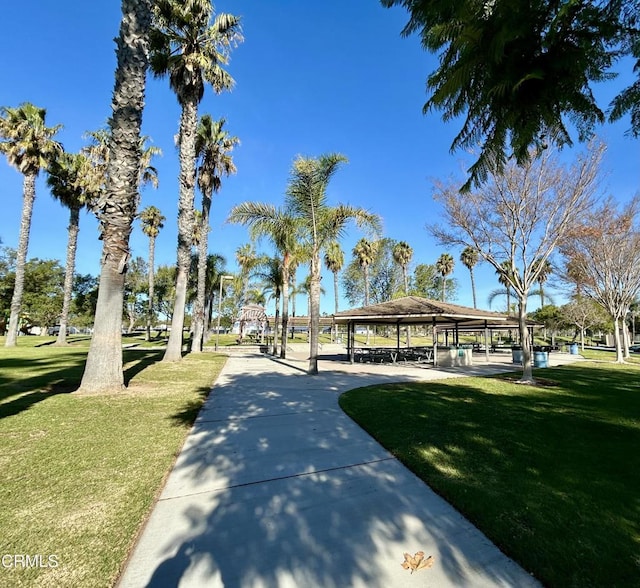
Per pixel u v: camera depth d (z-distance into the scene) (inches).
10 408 238.7
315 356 481.7
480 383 423.2
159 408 252.4
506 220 463.5
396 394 332.8
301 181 468.4
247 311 1499.8
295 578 87.0
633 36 172.6
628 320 1510.8
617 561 93.3
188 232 591.8
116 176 307.1
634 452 175.9
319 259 489.4
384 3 208.8
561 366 677.3
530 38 167.8
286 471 152.3
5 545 96.3
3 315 1277.1
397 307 691.4
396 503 125.3
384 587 84.2
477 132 250.2
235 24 593.6
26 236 824.3
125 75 309.1
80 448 170.2
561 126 230.4
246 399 298.2
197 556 95.0
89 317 1551.4
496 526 109.0
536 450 177.8
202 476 146.1
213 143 872.3
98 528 105.8
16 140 794.8
